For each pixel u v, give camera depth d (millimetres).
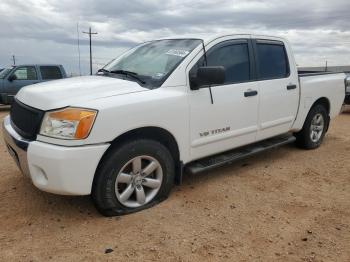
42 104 3416
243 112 4605
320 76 6137
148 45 4836
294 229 3441
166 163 3871
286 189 4449
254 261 2930
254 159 5652
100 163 3449
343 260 2953
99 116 3277
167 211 3773
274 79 5074
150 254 3006
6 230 3361
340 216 3721
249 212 3793
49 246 3107
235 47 4637
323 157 5824
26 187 4359
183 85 3971
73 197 4086
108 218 3609
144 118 3576
